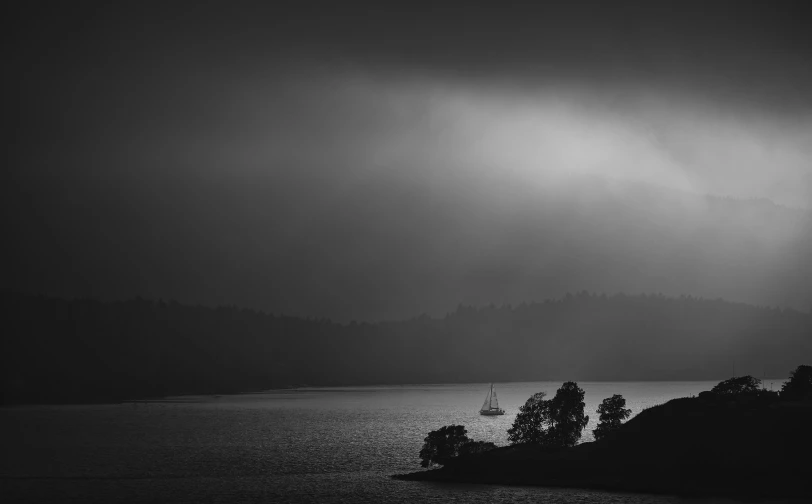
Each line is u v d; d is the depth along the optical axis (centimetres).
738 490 15125
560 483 16862
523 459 18588
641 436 18088
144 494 18312
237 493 18275
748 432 16962
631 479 16350
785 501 14388
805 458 15688
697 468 16100
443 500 16188
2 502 17512
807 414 17100
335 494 17762
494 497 16038
